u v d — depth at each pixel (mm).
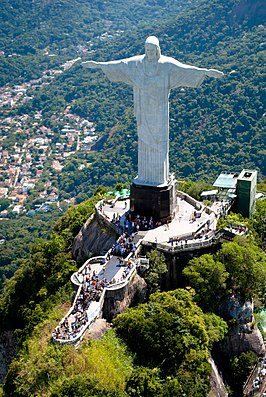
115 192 111188
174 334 66625
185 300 71812
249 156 187875
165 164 87375
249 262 77000
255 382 70625
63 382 59250
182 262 80500
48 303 82438
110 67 85875
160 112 84562
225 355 74562
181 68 82750
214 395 67312
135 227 86438
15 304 95688
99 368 61875
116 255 80812
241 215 96250
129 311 69875
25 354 71812
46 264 97125
